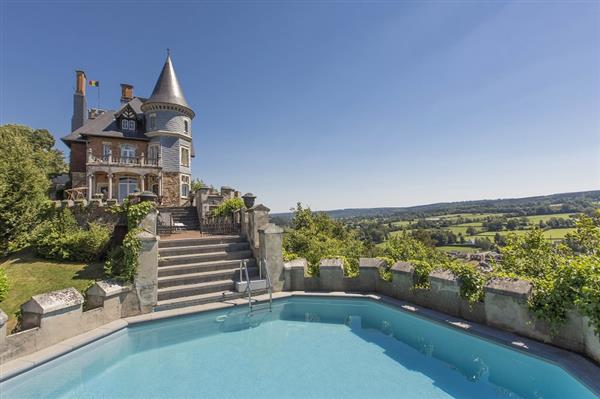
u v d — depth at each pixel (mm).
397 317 6441
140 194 6922
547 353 4059
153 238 6430
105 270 7020
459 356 4762
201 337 5559
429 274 6223
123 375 4301
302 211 22688
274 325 6102
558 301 4160
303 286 8023
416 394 3699
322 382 4023
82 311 5242
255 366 4500
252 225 8852
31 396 3857
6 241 11523
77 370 4469
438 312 5957
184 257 7914
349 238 23516
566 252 6273
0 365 4059
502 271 5746
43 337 4570
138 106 26688
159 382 4109
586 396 3432
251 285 7371
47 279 8867
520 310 4648
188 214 15977
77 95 27000
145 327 5914
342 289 7793
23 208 12102
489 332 4832
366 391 3789
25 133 34094
